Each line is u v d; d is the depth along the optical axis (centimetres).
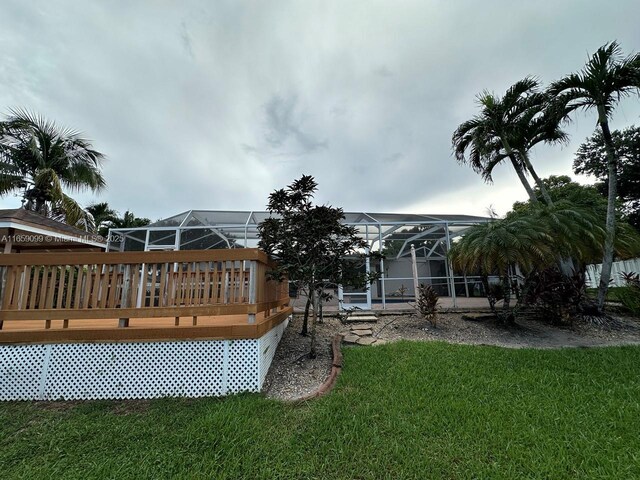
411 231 1205
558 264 898
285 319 751
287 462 275
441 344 625
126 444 307
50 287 464
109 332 457
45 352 452
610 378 445
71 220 1200
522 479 245
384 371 485
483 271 757
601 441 292
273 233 577
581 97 847
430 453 281
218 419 348
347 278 586
